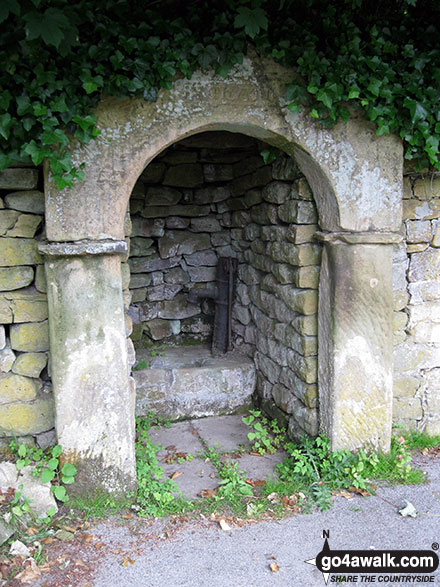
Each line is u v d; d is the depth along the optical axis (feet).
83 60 7.50
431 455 10.85
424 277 10.99
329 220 9.73
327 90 8.48
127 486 8.99
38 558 7.55
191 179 13.71
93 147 8.10
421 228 10.78
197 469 10.48
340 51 8.60
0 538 7.73
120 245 8.30
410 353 11.18
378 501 9.16
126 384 8.77
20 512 8.06
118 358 8.66
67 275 8.27
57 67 7.52
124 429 8.84
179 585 7.16
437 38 9.02
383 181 9.55
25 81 7.27
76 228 8.20
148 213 13.82
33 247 8.57
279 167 10.90
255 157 12.26
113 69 7.76
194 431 12.37
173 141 8.57
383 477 9.87
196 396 12.97
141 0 7.73
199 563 7.61
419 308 11.07
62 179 7.69
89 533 8.22
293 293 10.79
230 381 13.16
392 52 8.91
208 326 14.99
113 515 8.71
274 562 7.62
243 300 14.07
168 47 7.98
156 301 14.57
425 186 10.61
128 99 8.13
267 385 12.73
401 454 10.31
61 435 8.57
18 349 8.74
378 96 8.93
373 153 9.41
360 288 9.69
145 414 12.62
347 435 10.09
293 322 10.88
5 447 8.95
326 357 10.07
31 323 8.77
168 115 8.38
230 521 8.64
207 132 12.67
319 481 9.62
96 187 8.20
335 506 9.04
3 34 7.06
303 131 9.02
